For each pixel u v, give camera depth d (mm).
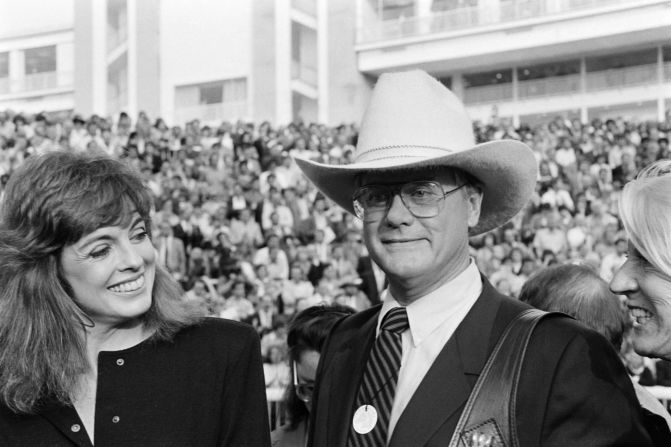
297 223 12602
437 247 1907
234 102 24344
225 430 1945
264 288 10414
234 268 11352
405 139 1922
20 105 24578
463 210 1973
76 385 1839
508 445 1717
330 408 2033
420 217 1902
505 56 22906
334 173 2143
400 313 1976
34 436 1779
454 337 1880
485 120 23516
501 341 1819
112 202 1755
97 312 1828
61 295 1798
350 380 2033
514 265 10906
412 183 1903
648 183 1726
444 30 23516
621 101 21938
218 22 24422
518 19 22531
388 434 1857
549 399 1719
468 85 23859
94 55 24109
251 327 2059
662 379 6156
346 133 17422
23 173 1791
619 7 21219
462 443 1736
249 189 13469
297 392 2877
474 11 23141
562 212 12969
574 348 1753
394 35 24000
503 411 1736
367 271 10414
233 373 1970
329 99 24453
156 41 24375
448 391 1812
